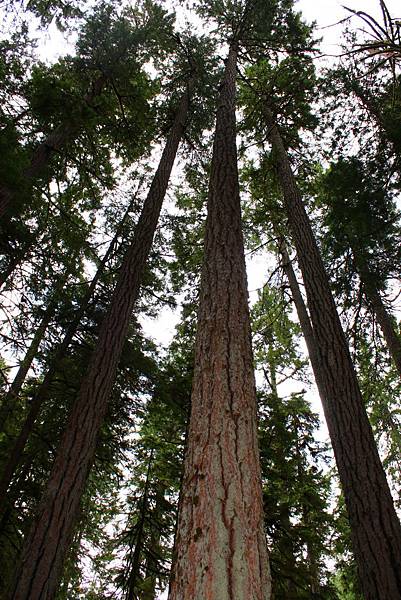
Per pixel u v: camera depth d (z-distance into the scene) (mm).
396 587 3902
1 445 8727
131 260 7805
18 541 8039
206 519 2010
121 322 6891
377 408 11625
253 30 12289
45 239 9328
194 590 1730
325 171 11328
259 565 1867
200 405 2699
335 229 9148
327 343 6109
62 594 9664
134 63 10281
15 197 6688
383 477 4750
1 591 7824
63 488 5043
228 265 3896
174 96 13414
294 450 11234
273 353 13094
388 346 9641
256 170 12273
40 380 9578
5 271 8000
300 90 11023
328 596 8633
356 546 4434
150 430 10555
